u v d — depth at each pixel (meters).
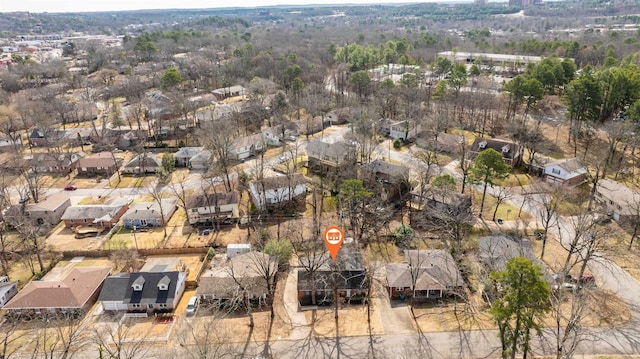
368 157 92.44
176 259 62.91
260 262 53.75
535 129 96.06
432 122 108.06
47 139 106.06
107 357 45.66
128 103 145.25
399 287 53.25
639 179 80.81
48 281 56.50
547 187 78.19
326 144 92.06
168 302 53.16
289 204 77.00
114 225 73.56
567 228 66.81
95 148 108.25
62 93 161.50
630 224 66.06
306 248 58.09
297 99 130.62
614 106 101.94
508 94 120.81
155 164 95.75
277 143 108.44
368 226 69.25
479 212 72.31
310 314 51.69
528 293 36.53
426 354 44.91
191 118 125.12
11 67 189.25
